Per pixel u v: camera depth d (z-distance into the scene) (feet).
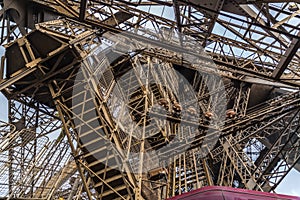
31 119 65.67
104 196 51.34
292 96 65.82
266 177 77.30
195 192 32.32
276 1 51.19
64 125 54.13
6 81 56.59
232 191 32.32
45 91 62.80
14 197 52.13
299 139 79.00
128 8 62.44
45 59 57.16
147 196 57.93
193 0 54.80
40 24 55.83
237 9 55.83
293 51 57.16
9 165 53.01
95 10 62.13
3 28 60.49
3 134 56.85
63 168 62.64
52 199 56.18
